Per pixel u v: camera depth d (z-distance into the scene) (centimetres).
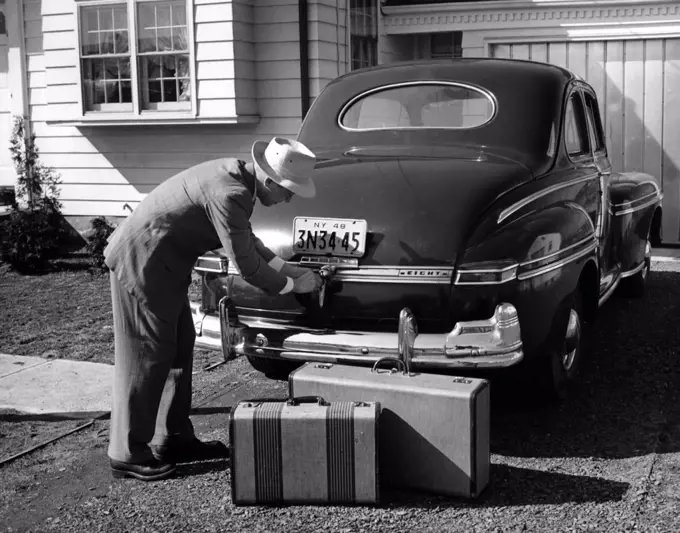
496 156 498
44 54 1130
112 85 1092
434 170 466
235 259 402
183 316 437
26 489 424
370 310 441
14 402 550
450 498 391
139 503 402
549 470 423
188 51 1041
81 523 384
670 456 438
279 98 1066
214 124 1083
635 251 704
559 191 500
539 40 1122
